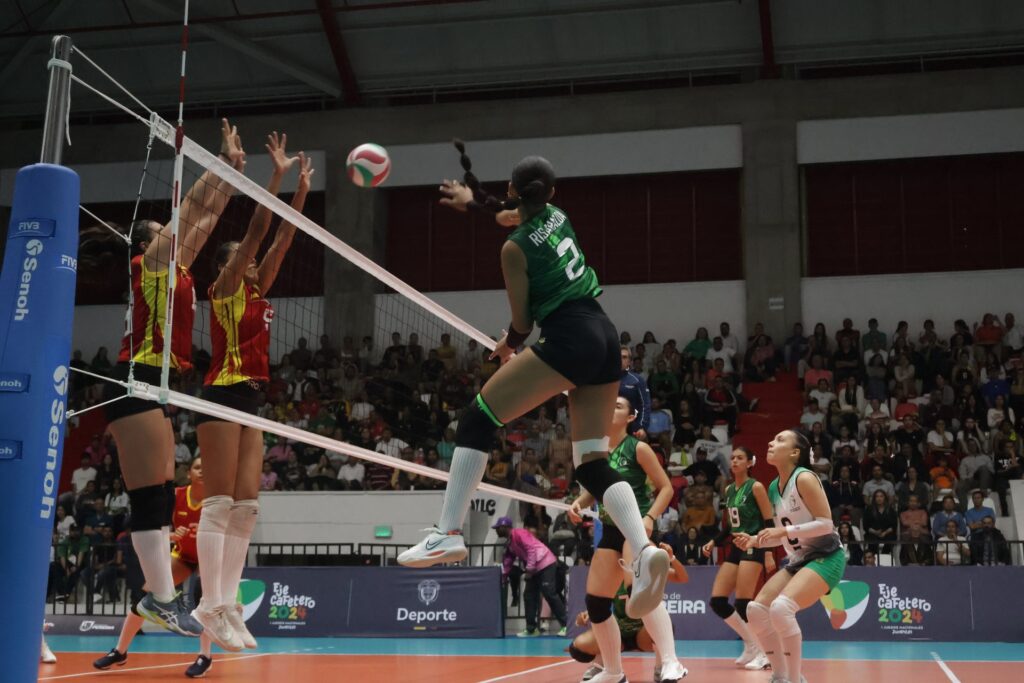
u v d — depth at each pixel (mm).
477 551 15086
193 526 7066
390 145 21500
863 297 19828
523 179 3672
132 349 4820
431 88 21672
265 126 21906
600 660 6008
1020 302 19312
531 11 20250
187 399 4258
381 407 17625
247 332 5570
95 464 17891
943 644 11375
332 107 22188
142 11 20766
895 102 19938
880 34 19688
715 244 20922
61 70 3254
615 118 20875
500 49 20859
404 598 12766
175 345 5223
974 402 16984
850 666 8156
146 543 4945
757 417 18062
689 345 19594
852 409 17281
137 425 4926
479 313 21062
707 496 14539
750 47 20188
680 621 12383
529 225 3580
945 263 20016
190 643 11250
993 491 15266
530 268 3521
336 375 18953
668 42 20328
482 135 21266
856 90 20062
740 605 8062
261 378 5637
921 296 19656
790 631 5508
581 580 12453
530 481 14000
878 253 20266
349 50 21219
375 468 16344
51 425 2961
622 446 6043
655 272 21062
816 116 20156
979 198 20078
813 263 20484
